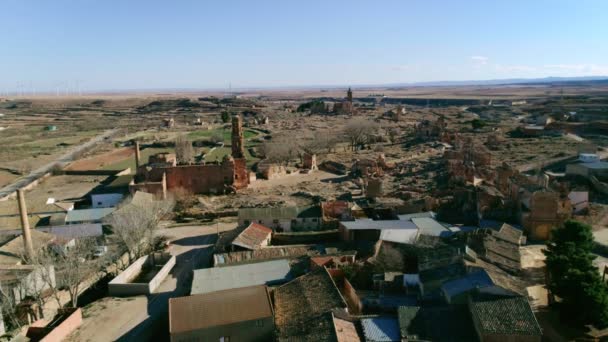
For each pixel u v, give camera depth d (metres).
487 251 52.31
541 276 51.09
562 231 48.59
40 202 99.25
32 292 51.44
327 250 59.78
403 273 50.25
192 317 41.72
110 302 52.50
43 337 42.91
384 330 38.88
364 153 149.88
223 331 40.94
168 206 83.62
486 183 84.44
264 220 72.62
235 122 106.19
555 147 120.19
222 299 44.53
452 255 48.44
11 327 45.41
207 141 180.38
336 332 37.75
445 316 39.44
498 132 152.75
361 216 72.94
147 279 58.53
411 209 72.06
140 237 65.19
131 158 152.00
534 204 62.94
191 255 66.75
